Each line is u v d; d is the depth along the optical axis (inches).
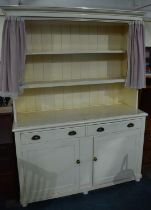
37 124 82.2
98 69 103.6
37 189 87.4
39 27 91.5
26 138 80.8
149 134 107.7
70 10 77.8
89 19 82.0
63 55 97.3
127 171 99.3
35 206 86.9
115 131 92.0
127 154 97.0
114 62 105.0
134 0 106.9
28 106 98.2
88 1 101.5
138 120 94.7
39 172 85.7
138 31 86.5
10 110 83.5
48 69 96.7
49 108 101.0
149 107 106.1
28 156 83.0
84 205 87.3
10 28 73.2
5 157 84.4
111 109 100.9
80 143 87.7
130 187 98.3
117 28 101.3
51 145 84.4
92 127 87.7
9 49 74.4
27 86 82.7
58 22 88.1
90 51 88.8
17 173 88.7
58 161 86.9
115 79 95.0
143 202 88.7
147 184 100.3
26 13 74.5
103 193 94.4
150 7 111.2
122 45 101.9
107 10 80.7
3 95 76.8
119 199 90.7
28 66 94.1
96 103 107.3
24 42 76.0
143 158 110.0
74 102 103.7
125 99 107.4
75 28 95.8
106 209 84.8
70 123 83.7
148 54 111.3
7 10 72.8
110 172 96.0
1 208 85.7
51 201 89.8
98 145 90.7
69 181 90.5
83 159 89.8
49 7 74.7
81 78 102.0
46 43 93.7
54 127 82.7
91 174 92.9
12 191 88.5
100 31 99.6
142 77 89.7
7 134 83.3
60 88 100.0
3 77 75.4
